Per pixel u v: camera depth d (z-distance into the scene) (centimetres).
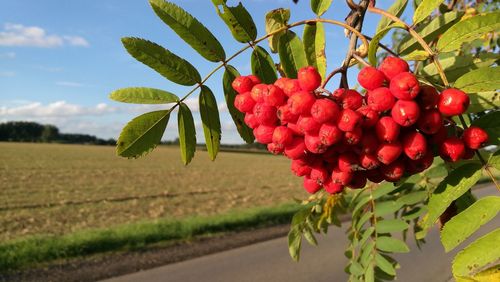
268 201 270
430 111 12
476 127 13
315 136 13
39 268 127
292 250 25
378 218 23
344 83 15
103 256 141
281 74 17
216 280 111
